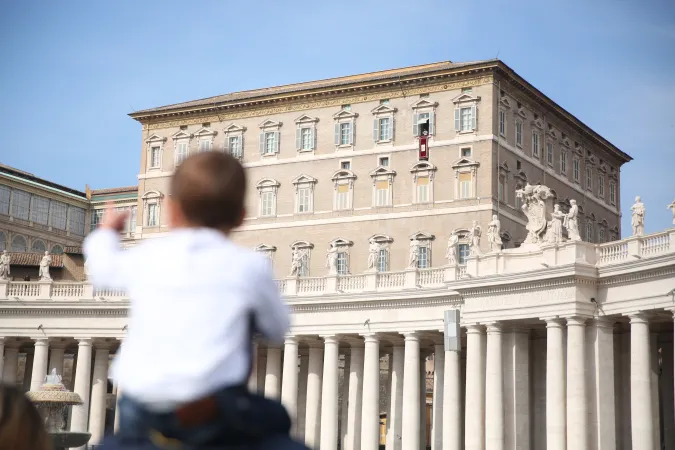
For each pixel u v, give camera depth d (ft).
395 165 281.33
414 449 177.58
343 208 287.07
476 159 269.85
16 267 282.15
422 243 273.54
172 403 14.16
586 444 147.13
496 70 270.05
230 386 14.43
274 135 301.22
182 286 14.56
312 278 196.95
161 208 312.50
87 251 15.38
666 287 138.31
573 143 318.86
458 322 137.18
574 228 154.20
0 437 18.93
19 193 375.45
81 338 213.05
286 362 195.93
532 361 169.99
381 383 281.74
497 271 163.94
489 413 160.04
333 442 188.55
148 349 14.34
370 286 189.37
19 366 276.62
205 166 15.42
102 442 14.66
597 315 151.12
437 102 277.64
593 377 150.20
